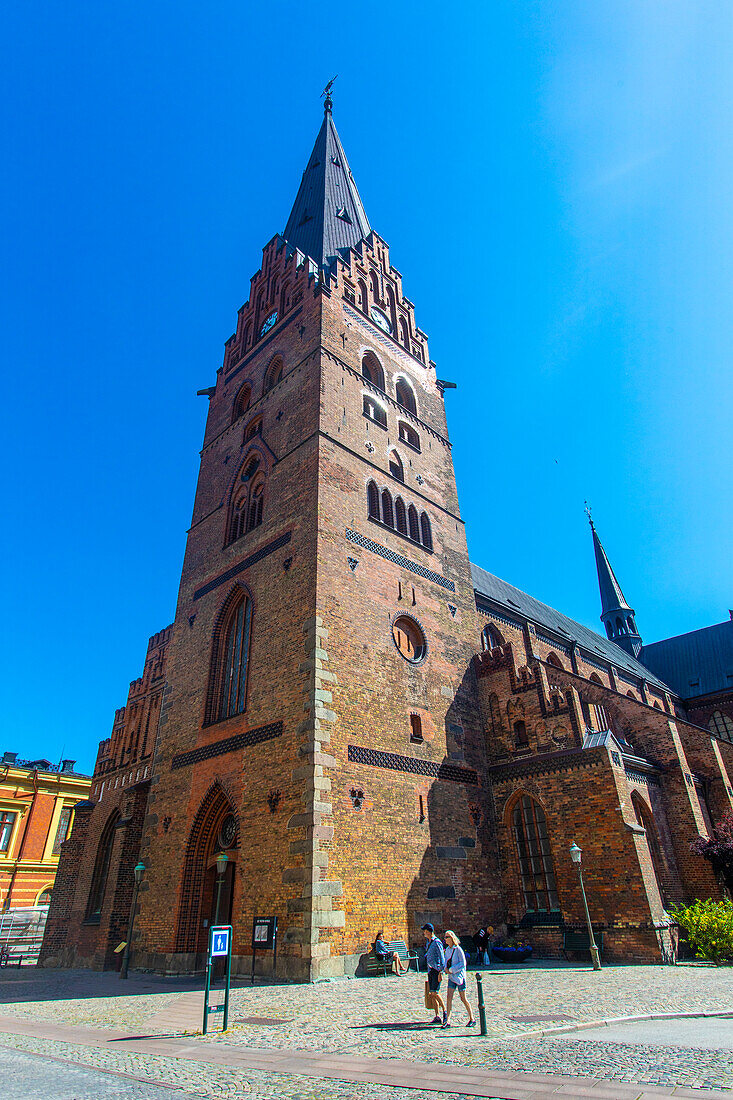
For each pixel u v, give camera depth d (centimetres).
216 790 2706
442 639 3238
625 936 2428
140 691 4466
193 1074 987
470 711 3188
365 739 2522
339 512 2928
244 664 2966
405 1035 1245
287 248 4253
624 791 2700
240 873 2362
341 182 5106
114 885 3225
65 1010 1811
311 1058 1081
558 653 4928
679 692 7006
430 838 2612
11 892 5850
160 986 2269
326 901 2098
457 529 3772
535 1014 1413
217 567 3391
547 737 2970
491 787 3059
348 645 2647
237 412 3981
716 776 3569
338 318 3600
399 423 3722
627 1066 921
